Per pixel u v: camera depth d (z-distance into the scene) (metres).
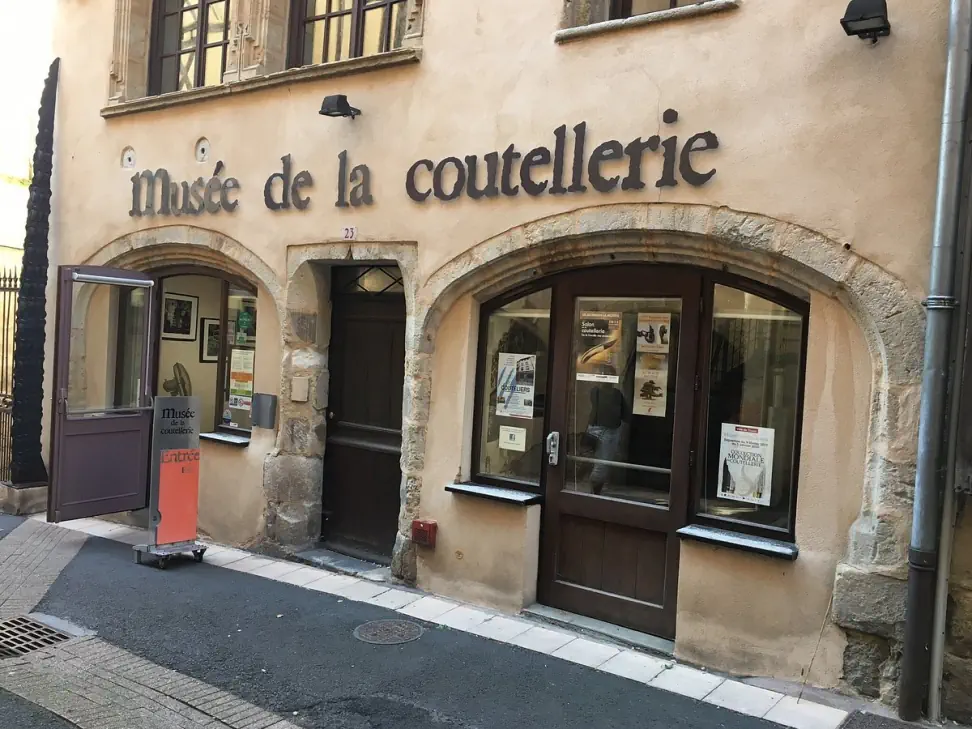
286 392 6.42
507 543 5.15
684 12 4.38
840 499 4.05
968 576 3.72
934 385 3.68
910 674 3.74
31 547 6.65
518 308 5.39
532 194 4.93
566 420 5.13
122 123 7.48
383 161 5.70
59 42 8.12
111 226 7.57
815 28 4.04
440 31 5.40
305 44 6.60
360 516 6.40
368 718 3.71
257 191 6.47
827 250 4.00
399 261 5.61
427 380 5.55
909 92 3.82
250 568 6.08
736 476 4.54
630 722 3.74
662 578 4.75
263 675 4.16
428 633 4.77
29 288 8.04
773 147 4.14
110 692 3.93
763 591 4.23
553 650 4.57
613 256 4.84
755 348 4.50
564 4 4.84
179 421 6.21
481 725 3.67
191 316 7.70
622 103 4.61
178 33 7.55
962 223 3.66
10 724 3.59
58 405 6.25
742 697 4.01
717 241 4.34
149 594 5.41
